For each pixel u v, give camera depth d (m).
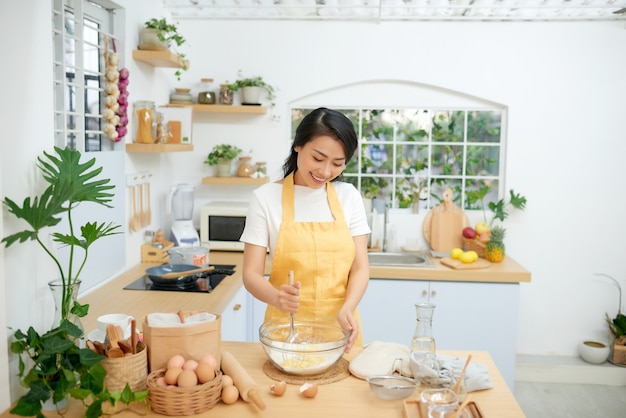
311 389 1.73
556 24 4.11
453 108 4.32
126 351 1.75
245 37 4.22
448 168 4.43
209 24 4.22
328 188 2.29
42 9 1.96
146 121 3.43
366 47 4.19
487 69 4.17
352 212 2.32
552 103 4.17
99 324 1.95
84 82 2.96
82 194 1.93
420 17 4.09
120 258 3.30
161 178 4.06
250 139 4.31
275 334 2.03
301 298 2.26
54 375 1.71
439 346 3.75
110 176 3.13
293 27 4.20
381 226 4.38
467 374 1.78
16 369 1.82
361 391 1.79
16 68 1.82
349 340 1.96
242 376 1.75
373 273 3.72
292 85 4.25
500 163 4.36
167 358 1.77
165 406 1.64
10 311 1.81
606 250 4.27
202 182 4.14
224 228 4.05
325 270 2.25
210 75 4.25
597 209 4.24
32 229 1.93
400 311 3.75
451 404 1.56
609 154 4.19
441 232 4.29
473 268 3.73
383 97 4.30
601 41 4.10
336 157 2.02
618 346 4.25
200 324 1.78
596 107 4.16
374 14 4.13
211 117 4.31
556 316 4.36
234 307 3.24
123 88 3.24
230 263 3.70
